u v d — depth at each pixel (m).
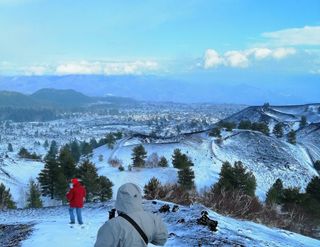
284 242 13.77
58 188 66.75
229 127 147.38
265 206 25.16
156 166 91.31
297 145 146.38
